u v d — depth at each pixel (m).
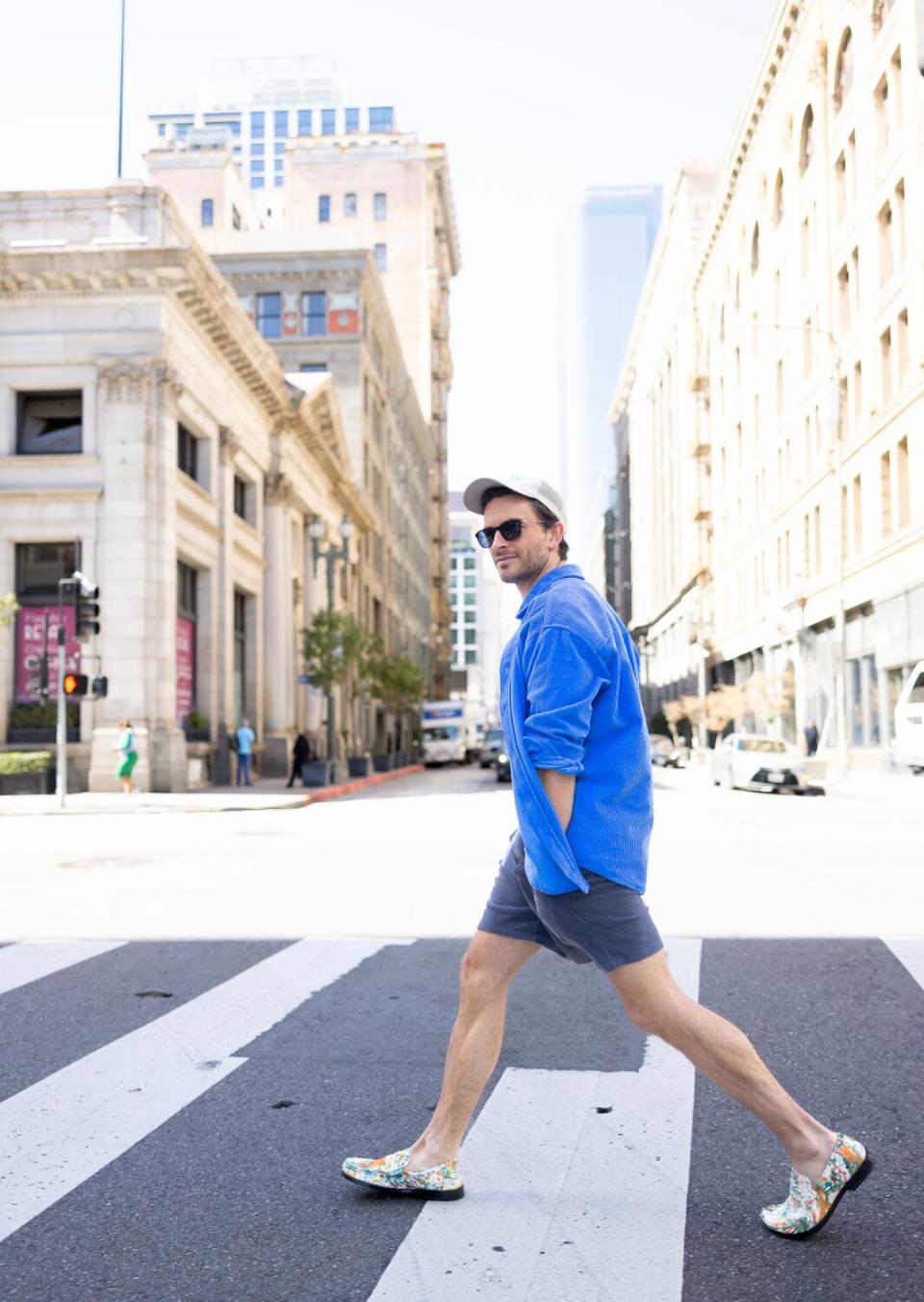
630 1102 4.14
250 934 7.53
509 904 3.24
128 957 6.82
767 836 14.40
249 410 39.06
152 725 28.22
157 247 28.27
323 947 7.04
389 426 74.56
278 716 42.00
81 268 28.45
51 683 28.41
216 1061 4.65
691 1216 3.13
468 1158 3.58
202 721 33.16
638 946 3.00
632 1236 3.00
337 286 60.88
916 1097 4.15
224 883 10.16
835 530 30.72
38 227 29.91
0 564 28.44
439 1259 2.87
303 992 5.86
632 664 3.15
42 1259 2.93
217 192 82.56
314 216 88.69
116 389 28.67
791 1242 2.97
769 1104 3.00
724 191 57.59
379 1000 5.69
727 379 60.19
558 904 3.01
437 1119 3.30
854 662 38.25
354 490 56.41
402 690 57.81
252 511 40.75
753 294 53.59
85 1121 3.95
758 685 47.47
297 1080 4.41
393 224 88.69
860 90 35.91
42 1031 5.17
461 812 20.27
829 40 39.53
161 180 82.94
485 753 54.38
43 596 28.75
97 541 28.50
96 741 27.67
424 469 97.81
